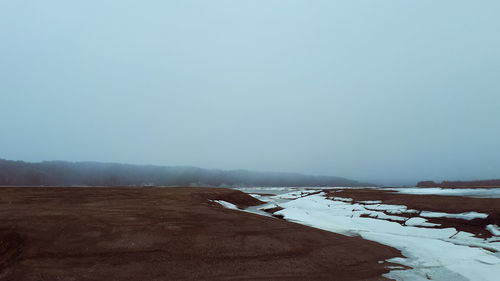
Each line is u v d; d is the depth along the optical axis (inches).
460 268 389.4
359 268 374.6
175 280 306.7
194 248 402.9
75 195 860.6
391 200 1050.7
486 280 349.4
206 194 1192.2
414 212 829.8
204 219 568.1
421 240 578.9
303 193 2175.2
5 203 645.3
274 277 327.3
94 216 524.4
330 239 510.0
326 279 328.8
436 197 1056.8
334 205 1158.3
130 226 478.3
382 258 428.8
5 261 333.4
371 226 754.2
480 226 660.1
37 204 649.6
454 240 593.9
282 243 453.4
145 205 714.8
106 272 318.0
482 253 472.7
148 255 369.7
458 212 749.3
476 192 1497.3
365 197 1258.0
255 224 563.8
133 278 307.9
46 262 331.6
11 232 399.2
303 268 361.1
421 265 403.9
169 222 522.0
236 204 1285.7
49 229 426.3
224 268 346.9
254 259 381.4
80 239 402.6
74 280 295.6
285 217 899.4
